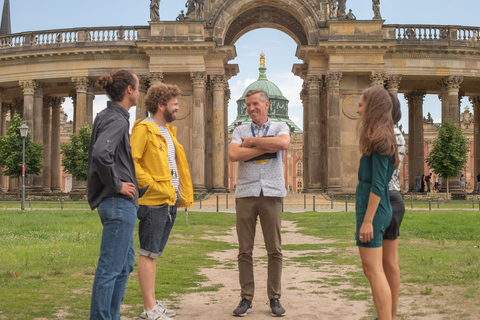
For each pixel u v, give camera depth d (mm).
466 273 13859
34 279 13328
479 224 27312
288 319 9844
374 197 8031
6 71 65375
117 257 7984
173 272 14906
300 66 65688
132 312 10281
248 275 10422
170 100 10172
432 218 31109
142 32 62312
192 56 60281
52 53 62594
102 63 62781
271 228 10375
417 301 11023
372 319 9695
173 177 10250
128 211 8047
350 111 61281
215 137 61781
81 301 10992
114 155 8078
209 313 10273
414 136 70000
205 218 34531
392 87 61406
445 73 61750
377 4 60750
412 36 61594
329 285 13203
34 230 24609
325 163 63562
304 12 62094
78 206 47750
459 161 58719
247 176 10547
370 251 8109
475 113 74188
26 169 60500
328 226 29266
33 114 65125
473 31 62344
